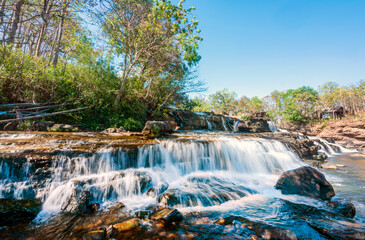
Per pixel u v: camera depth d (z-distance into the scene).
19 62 10.06
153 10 14.39
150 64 16.28
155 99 17.28
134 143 7.48
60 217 3.81
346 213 4.35
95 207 4.26
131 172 5.96
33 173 4.87
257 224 3.49
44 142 6.33
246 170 8.91
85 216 3.89
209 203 4.68
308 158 13.83
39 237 3.06
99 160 5.92
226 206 4.61
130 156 6.68
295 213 4.25
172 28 15.60
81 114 11.46
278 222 3.81
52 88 10.36
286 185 5.82
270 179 7.55
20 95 10.09
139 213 4.01
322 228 3.47
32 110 10.18
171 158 7.77
